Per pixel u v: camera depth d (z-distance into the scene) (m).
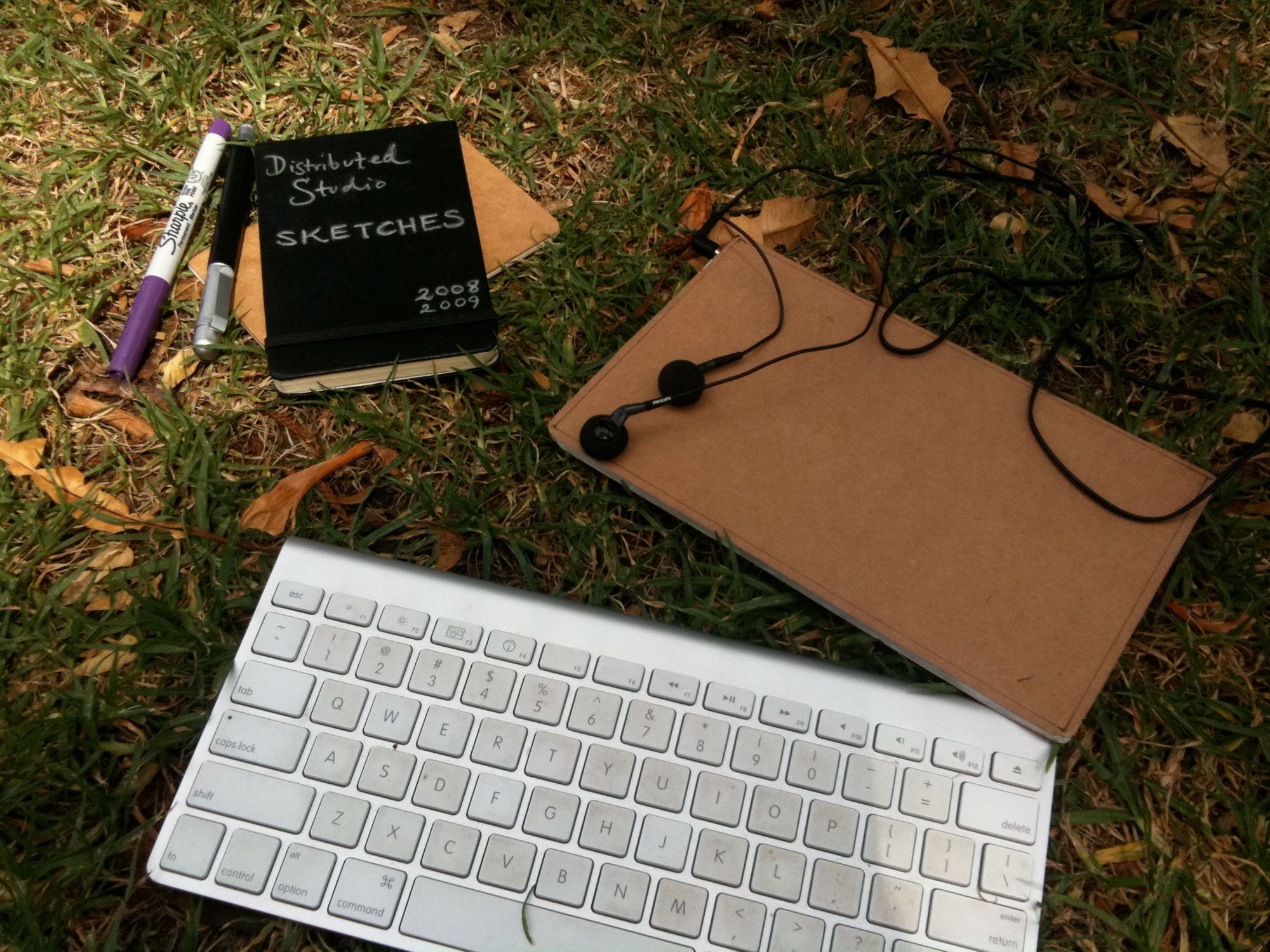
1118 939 0.63
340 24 0.99
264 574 0.71
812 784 0.59
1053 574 0.67
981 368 0.75
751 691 0.61
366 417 0.76
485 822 0.58
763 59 0.98
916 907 0.56
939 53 0.99
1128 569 0.68
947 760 0.60
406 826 0.57
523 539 0.73
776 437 0.72
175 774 0.65
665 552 0.73
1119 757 0.66
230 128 0.89
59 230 0.85
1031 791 0.59
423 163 0.83
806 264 0.86
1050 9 1.00
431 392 0.79
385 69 0.95
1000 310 0.83
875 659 0.69
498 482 0.76
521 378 0.78
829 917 0.56
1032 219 0.89
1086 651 0.65
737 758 0.59
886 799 0.58
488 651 0.61
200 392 0.79
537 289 0.83
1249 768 0.67
